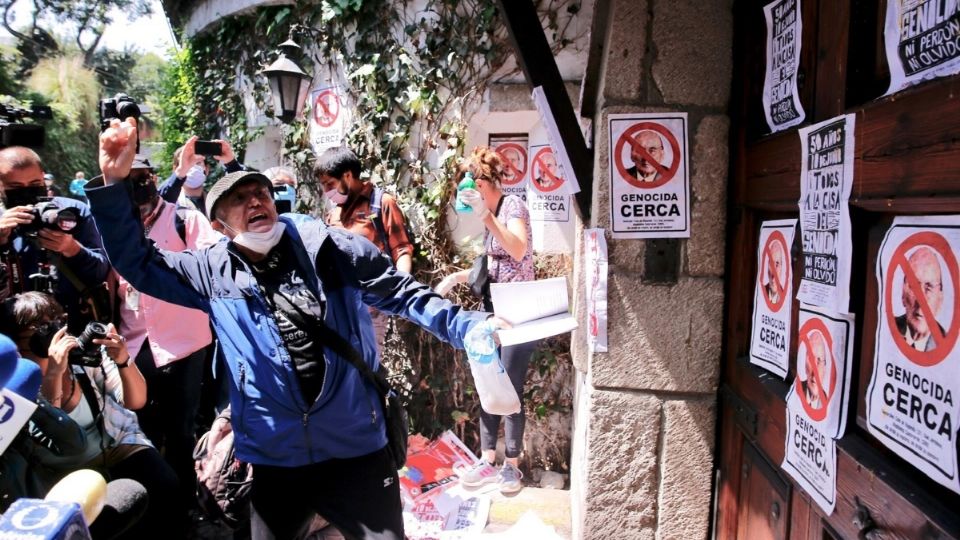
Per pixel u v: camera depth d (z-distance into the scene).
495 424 3.65
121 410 2.69
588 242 2.64
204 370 3.78
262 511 2.06
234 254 2.01
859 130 1.39
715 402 2.43
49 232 2.67
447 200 4.26
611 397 2.46
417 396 4.29
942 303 1.11
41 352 2.31
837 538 1.47
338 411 1.98
